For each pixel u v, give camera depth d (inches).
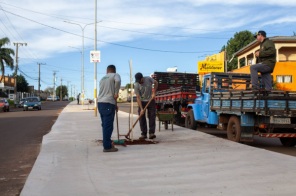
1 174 301.3
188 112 631.2
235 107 458.3
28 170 316.5
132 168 284.8
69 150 365.4
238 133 449.7
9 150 424.2
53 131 546.9
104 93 351.9
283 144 486.0
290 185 232.5
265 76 434.6
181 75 1026.7
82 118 861.8
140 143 406.6
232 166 285.9
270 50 421.1
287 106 415.5
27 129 678.5
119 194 219.1
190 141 423.5
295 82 1491.1
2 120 952.9
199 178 252.2
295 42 1530.5
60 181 248.2
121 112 1161.4
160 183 241.8
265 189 224.5
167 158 320.2
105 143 351.6
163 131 528.4
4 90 3253.0
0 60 2465.6
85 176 261.4
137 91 438.9
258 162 299.0
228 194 215.9
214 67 1914.4
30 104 1663.4
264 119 431.2
